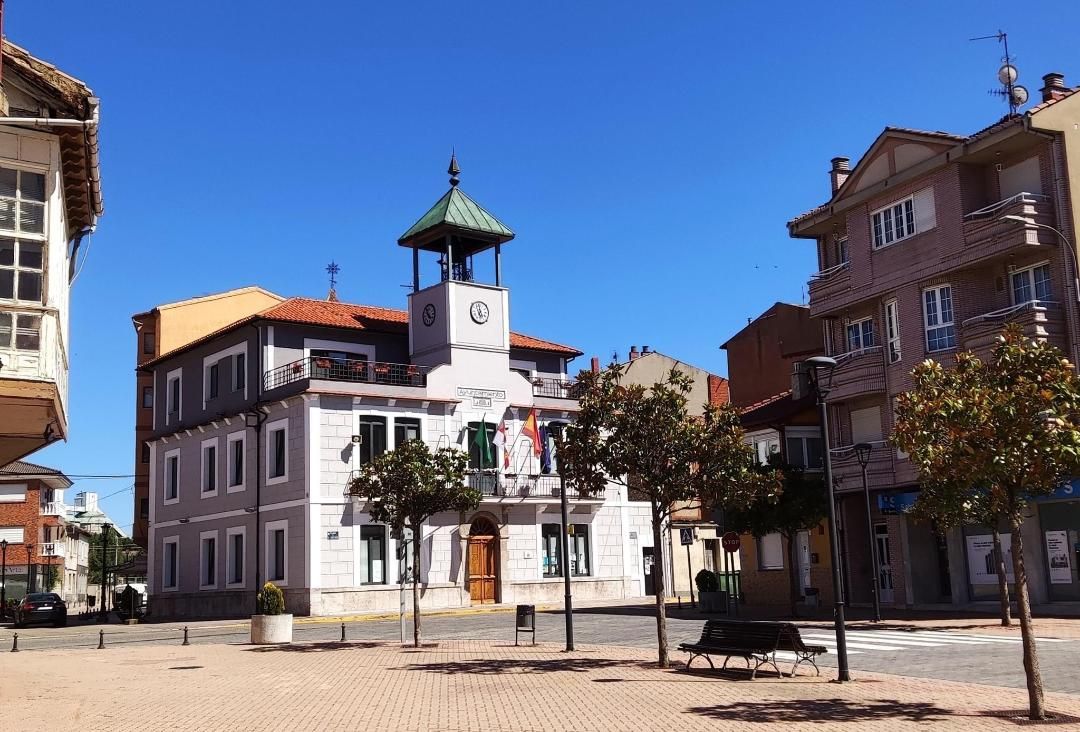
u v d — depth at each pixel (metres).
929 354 31.88
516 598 41.28
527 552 42.03
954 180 31.11
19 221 16.20
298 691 16.52
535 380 45.38
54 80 16.28
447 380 41.22
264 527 39.53
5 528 65.81
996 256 29.75
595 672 18.14
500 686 16.52
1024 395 12.84
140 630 34.53
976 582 31.27
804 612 32.59
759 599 39.78
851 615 30.33
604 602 42.69
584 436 19.50
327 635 29.08
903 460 32.25
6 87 16.14
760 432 39.31
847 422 35.72
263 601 26.73
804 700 14.27
